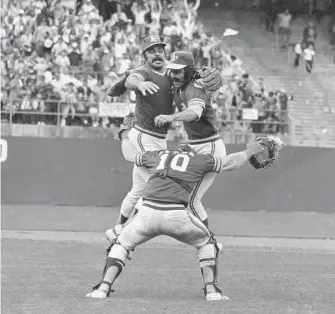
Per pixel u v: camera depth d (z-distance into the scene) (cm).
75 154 8188
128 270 4256
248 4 11275
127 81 3503
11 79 8488
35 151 8150
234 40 11044
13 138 8125
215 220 7469
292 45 10925
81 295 3309
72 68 8888
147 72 3603
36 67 8662
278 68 10719
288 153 8300
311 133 9838
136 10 9869
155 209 3089
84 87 8606
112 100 8569
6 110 8269
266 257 5147
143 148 3675
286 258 5122
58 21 9306
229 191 8269
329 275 4294
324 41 11169
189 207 3369
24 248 5197
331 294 3569
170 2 10188
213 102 8819
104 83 8819
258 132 8731
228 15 11300
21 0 9312
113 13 10075
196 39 9969
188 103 3322
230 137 8525
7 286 3531
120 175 8225
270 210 8300
